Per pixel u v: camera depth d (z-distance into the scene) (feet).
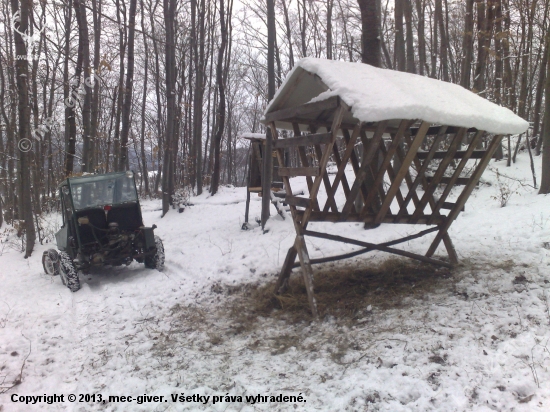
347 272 21.24
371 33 27.91
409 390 11.33
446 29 62.23
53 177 57.21
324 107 15.60
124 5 54.65
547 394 10.30
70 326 18.31
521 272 17.70
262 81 104.22
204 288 22.62
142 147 89.51
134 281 24.45
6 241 37.70
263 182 32.12
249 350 15.21
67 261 23.79
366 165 16.07
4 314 19.90
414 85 16.83
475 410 10.23
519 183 34.60
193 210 46.32
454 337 13.64
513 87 42.73
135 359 15.17
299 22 74.23
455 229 25.45
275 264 24.21
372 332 14.97
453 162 38.52
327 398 11.64
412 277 19.47
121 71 58.03
